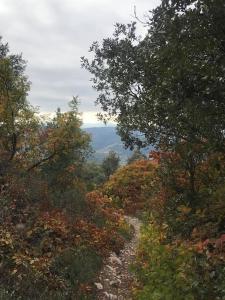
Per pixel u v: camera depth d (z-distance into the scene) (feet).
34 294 27.53
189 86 25.48
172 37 24.23
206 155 33.65
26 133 59.98
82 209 54.03
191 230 32.19
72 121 62.59
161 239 35.68
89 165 160.97
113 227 55.21
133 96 34.12
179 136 30.50
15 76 58.75
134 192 92.73
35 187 48.96
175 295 22.91
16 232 35.94
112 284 35.45
